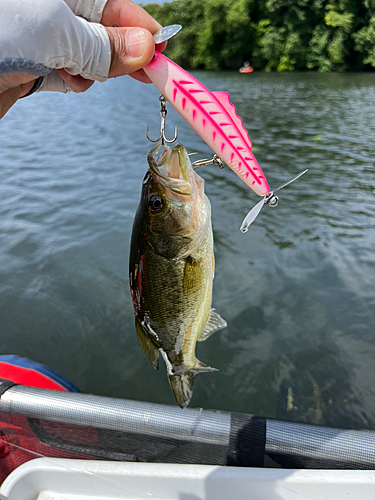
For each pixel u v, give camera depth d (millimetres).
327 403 875
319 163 2441
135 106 4230
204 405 891
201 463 362
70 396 384
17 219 1649
